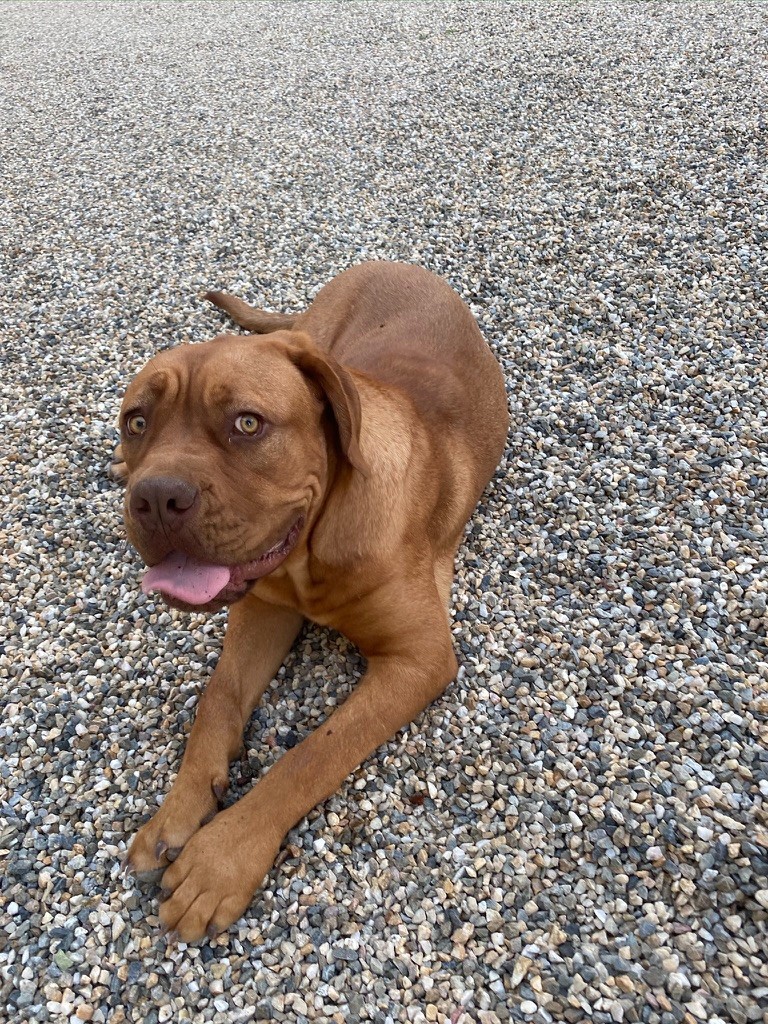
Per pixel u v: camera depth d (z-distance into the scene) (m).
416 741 0.74
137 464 0.64
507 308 1.32
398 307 1.04
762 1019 0.54
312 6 3.34
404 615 0.73
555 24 2.55
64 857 0.68
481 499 1.00
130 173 1.97
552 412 1.11
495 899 0.63
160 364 0.64
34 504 1.06
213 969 0.60
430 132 1.95
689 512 0.94
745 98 1.83
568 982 0.57
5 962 0.62
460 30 2.66
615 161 1.67
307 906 0.63
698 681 0.76
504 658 0.81
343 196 1.73
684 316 1.24
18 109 2.50
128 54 2.96
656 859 0.63
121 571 0.95
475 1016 0.56
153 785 0.73
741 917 0.59
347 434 0.65
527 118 1.93
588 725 0.74
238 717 0.75
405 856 0.66
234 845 0.63
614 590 0.86
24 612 0.92
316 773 0.67
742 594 0.84
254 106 2.27
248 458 0.60
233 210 1.74
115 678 0.83
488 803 0.69
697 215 1.46
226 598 0.61
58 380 1.29
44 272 1.60
